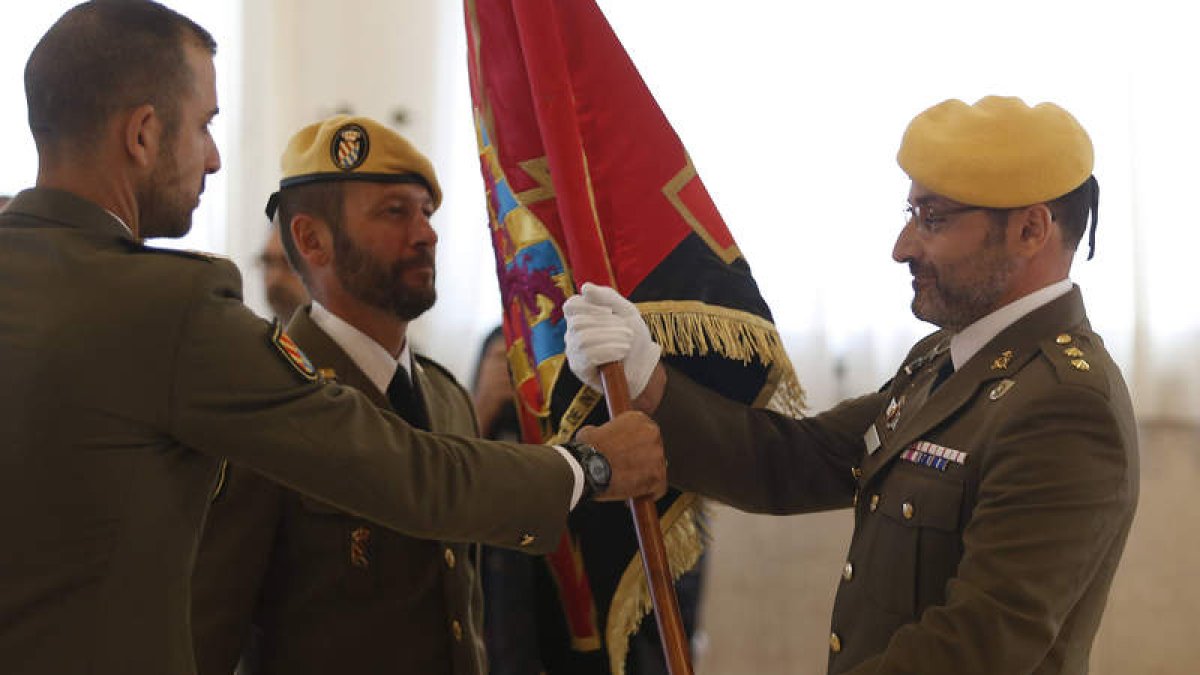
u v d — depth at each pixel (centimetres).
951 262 196
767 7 438
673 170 235
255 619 206
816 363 436
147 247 169
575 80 235
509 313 240
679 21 438
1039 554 175
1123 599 445
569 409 228
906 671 176
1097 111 437
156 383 162
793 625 440
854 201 438
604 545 238
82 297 162
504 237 239
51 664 155
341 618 202
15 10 418
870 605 199
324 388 176
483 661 225
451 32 436
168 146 174
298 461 170
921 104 437
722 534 441
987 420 189
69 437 158
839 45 438
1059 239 197
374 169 211
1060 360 187
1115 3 437
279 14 429
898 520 196
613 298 216
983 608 174
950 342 211
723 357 236
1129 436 185
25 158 420
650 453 206
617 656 235
